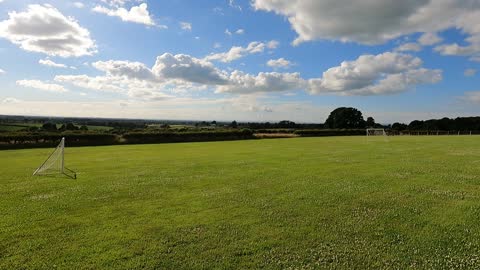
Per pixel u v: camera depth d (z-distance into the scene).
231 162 21.67
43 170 18.47
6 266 6.31
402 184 13.56
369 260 6.52
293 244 7.32
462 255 6.68
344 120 107.62
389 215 9.30
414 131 85.00
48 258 6.66
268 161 21.97
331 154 26.61
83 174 17.12
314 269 6.18
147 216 9.41
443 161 21.19
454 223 8.55
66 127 58.00
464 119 97.88
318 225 8.54
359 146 36.16
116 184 14.23
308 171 17.25
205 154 28.19
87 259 6.61
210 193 12.27
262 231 8.12
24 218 9.30
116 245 7.29
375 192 12.12
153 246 7.22
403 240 7.49
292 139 57.19
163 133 52.78
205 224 8.67
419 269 6.14
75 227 8.52
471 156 24.30
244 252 6.92
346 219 9.00
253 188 13.07
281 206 10.34
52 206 10.58
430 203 10.52
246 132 62.03
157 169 18.75
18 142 40.91
